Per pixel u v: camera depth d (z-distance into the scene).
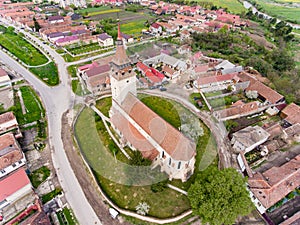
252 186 55.28
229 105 85.94
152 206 53.31
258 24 199.12
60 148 70.00
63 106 88.31
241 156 63.41
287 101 87.75
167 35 159.38
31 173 62.31
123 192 56.31
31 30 167.12
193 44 144.12
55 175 62.00
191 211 51.75
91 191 58.09
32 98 92.75
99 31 160.38
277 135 72.19
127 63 63.75
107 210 54.25
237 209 45.03
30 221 48.94
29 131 76.75
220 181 46.78
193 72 106.38
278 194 53.84
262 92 91.62
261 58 132.25
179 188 56.28
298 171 58.25
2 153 63.06
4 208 53.94
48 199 56.16
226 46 144.00
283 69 123.88
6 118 75.25
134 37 154.25
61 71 113.75
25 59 123.81
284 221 50.50
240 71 107.50
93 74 98.31
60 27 161.25
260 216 53.00
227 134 73.62
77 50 136.50
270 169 60.41
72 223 51.72
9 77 105.81
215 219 44.38
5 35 155.88
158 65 115.81
